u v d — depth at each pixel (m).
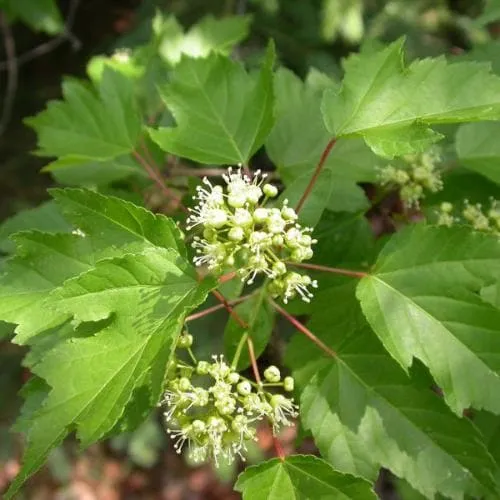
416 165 0.19
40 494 0.43
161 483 0.45
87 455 0.45
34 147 0.45
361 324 0.17
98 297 0.14
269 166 0.30
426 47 0.33
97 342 0.14
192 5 0.35
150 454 0.43
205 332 0.27
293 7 0.35
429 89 0.16
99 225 0.15
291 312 0.18
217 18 0.35
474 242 0.15
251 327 0.16
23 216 0.21
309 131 0.20
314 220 0.16
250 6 0.35
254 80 0.19
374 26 0.33
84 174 0.22
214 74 0.19
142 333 0.14
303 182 0.17
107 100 0.21
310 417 0.16
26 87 0.46
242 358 0.16
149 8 0.37
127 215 0.15
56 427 0.13
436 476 0.16
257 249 0.15
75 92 0.21
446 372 0.15
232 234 0.15
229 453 0.15
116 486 0.45
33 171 0.44
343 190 0.19
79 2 0.45
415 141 0.15
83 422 0.13
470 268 0.15
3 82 0.46
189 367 0.15
